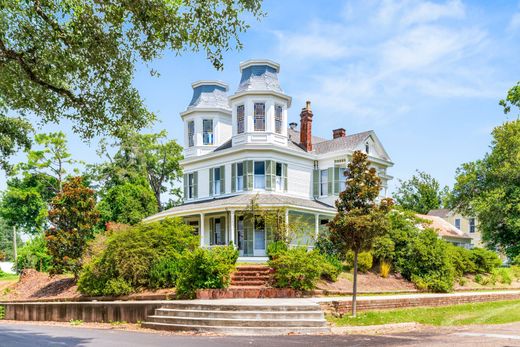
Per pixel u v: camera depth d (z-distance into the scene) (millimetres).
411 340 11469
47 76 12727
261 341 12086
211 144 34719
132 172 48531
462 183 40344
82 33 11500
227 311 15273
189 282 19344
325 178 33562
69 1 10914
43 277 28594
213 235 32062
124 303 17953
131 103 13555
